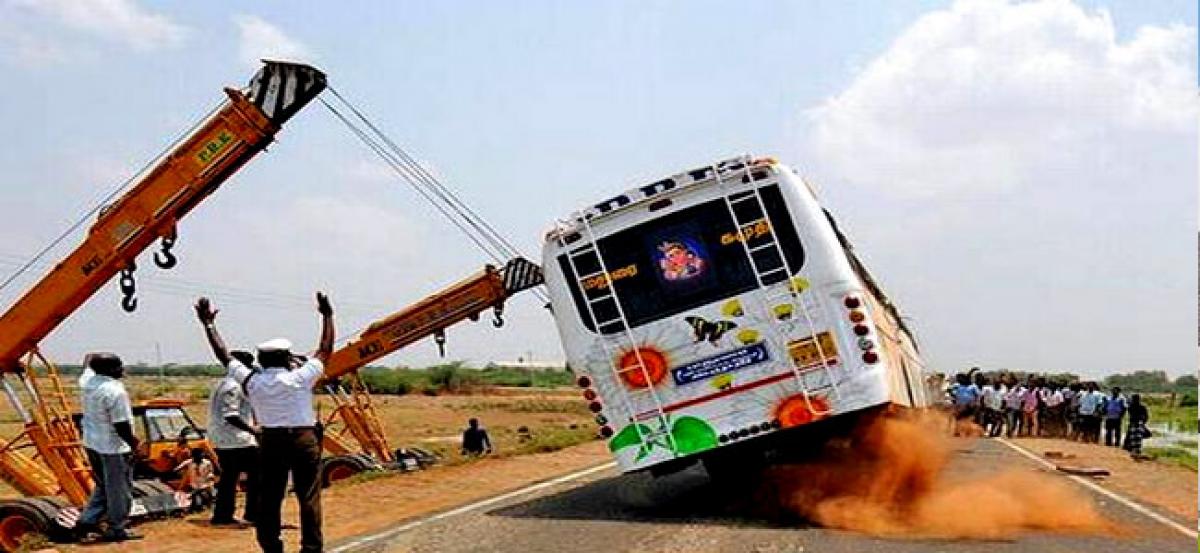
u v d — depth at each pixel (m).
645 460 12.70
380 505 15.76
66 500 14.16
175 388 85.38
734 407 12.52
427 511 14.64
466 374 111.75
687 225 12.68
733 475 13.96
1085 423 31.94
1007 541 11.25
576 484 18.11
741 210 12.55
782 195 12.48
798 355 12.38
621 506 14.45
